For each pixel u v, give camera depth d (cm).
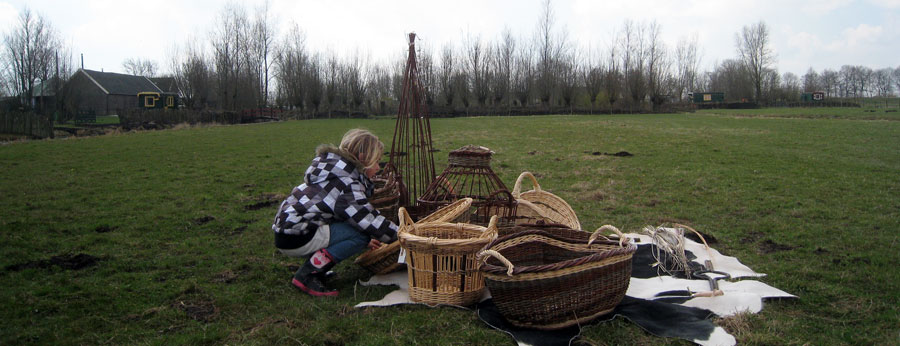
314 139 1875
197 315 360
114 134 2167
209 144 1653
